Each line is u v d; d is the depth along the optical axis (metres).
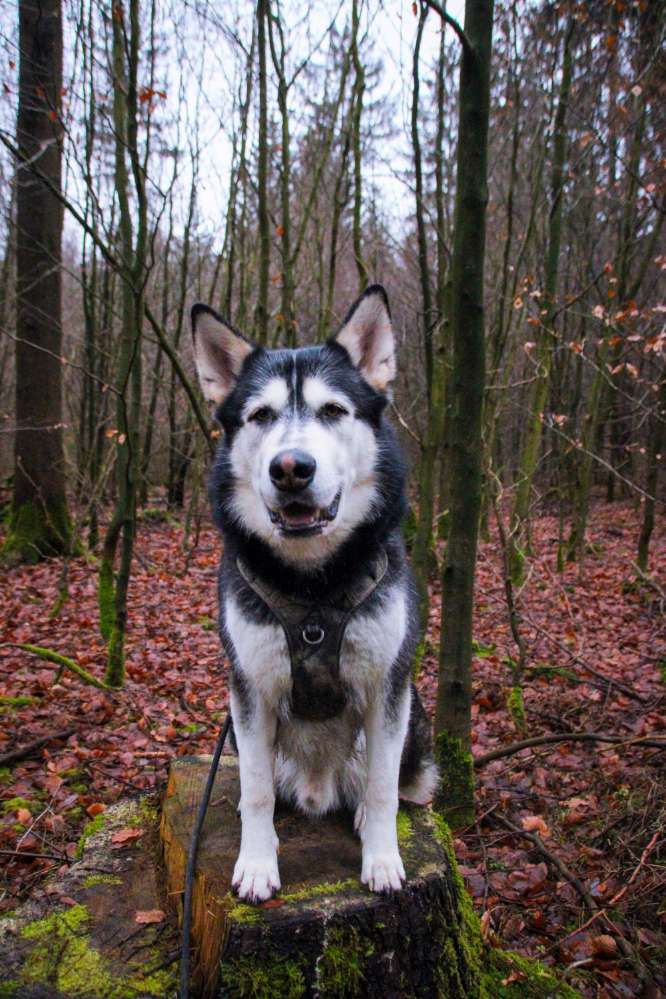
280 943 2.18
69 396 17.31
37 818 3.95
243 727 2.47
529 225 10.63
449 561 3.91
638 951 3.09
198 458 12.20
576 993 2.81
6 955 2.35
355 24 8.57
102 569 6.86
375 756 2.45
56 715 5.35
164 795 3.35
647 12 8.80
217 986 2.16
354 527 2.57
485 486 6.41
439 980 2.40
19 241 10.71
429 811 3.05
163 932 2.47
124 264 5.25
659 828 3.70
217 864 2.52
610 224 16.14
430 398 7.34
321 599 2.40
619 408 15.81
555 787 4.58
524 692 6.01
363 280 8.82
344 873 2.49
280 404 2.68
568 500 16.09
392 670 2.49
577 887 3.49
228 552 2.69
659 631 7.44
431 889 2.40
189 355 16.25
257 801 2.42
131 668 6.43
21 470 10.66
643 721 5.23
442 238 7.93
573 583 10.22
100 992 2.19
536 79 10.16
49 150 9.80
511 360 11.84
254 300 17.91
